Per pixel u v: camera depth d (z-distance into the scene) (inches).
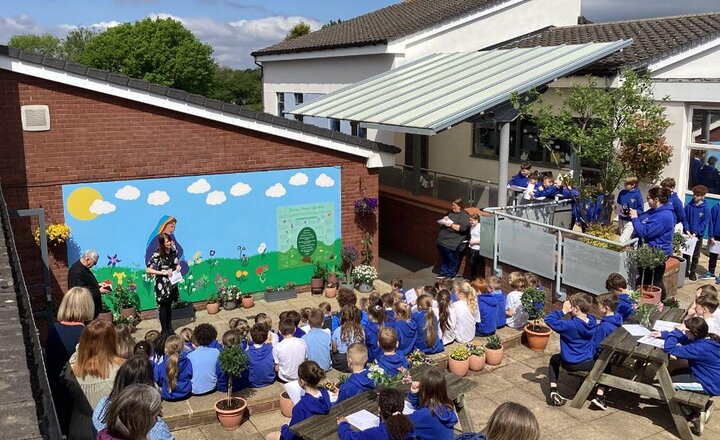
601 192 493.4
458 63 679.7
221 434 296.0
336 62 868.6
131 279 482.0
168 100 468.1
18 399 108.9
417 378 273.4
